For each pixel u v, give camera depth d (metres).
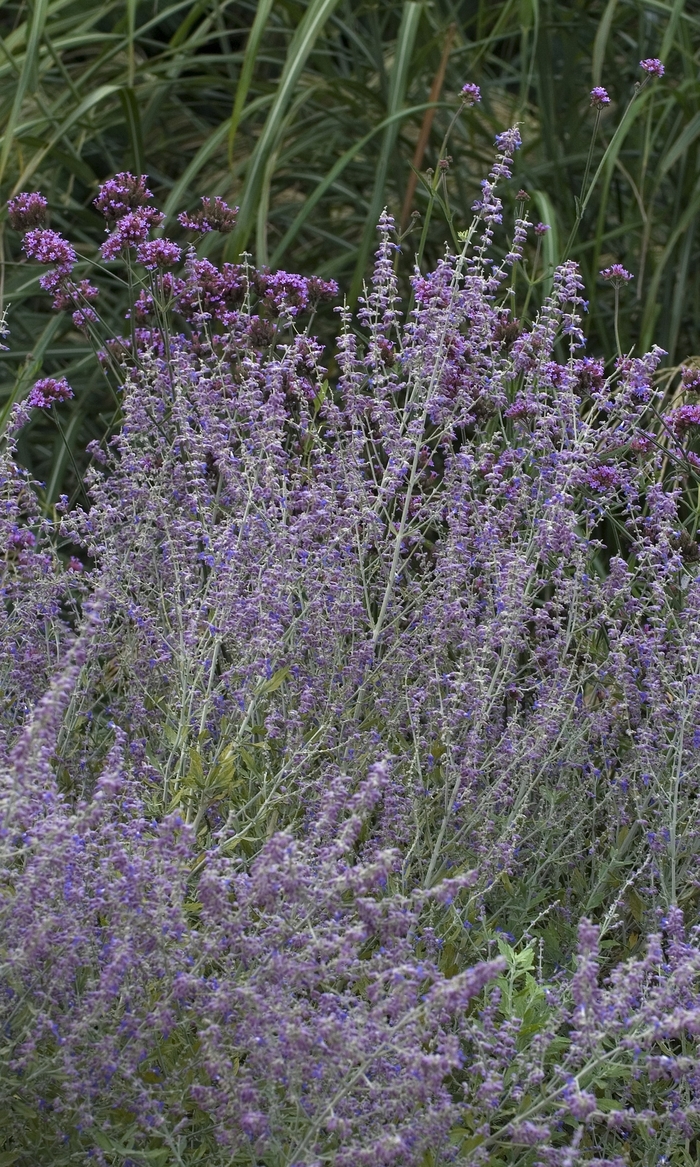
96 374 6.51
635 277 6.93
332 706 3.46
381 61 7.33
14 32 6.98
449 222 4.38
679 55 7.59
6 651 3.57
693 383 4.07
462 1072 2.96
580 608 3.86
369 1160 2.42
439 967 2.96
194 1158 2.69
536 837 3.69
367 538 3.72
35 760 2.51
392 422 3.83
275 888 2.55
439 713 3.48
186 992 2.55
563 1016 2.70
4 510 3.65
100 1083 2.67
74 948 2.59
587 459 3.73
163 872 2.65
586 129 7.73
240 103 5.89
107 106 7.50
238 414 4.08
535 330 4.09
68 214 7.76
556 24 6.89
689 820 3.42
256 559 3.64
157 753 3.58
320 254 7.61
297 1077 2.52
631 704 3.66
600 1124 2.98
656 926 3.31
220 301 4.50
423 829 3.48
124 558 3.75
